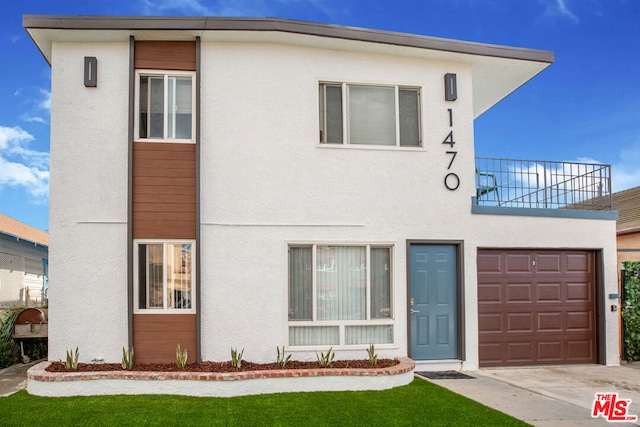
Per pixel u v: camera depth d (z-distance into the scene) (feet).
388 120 32.09
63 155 28.89
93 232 28.71
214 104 29.96
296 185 30.37
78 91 29.22
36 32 28.35
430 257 32.14
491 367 32.58
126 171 29.12
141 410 22.68
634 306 35.45
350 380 26.50
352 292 30.73
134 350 28.40
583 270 34.55
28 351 36.55
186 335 28.78
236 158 29.91
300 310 30.17
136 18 28.32
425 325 31.76
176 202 29.17
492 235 32.76
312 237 30.30
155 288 28.94
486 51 31.99
